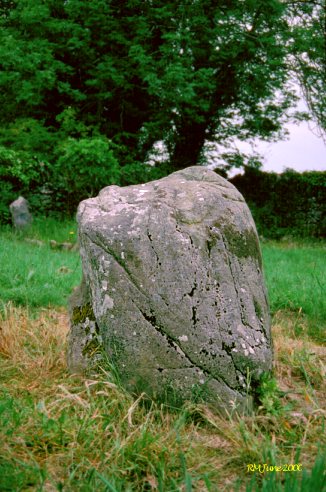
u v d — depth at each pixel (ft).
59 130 53.36
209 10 55.31
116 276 10.70
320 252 45.06
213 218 11.12
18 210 40.45
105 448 8.84
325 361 13.99
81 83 58.03
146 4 54.49
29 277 20.71
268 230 59.77
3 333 14.11
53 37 53.83
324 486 7.19
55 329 15.10
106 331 10.73
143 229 10.79
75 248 34.53
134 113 59.11
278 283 23.76
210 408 10.32
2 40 50.49
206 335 10.43
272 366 11.29
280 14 55.26
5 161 44.75
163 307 10.48
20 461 8.24
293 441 9.51
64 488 7.82
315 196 59.93
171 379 10.39
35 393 11.14
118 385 10.55
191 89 50.03
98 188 46.83
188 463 8.66
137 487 8.07
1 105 57.72
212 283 10.69
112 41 54.60
